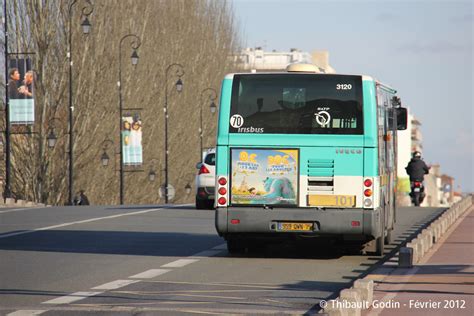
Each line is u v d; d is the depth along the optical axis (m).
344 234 40.03
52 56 148.88
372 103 40.00
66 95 150.88
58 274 34.31
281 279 33.50
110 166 163.50
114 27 162.00
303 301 27.66
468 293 29.25
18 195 147.75
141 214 69.88
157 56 185.62
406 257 36.50
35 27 147.50
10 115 112.00
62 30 150.38
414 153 96.06
